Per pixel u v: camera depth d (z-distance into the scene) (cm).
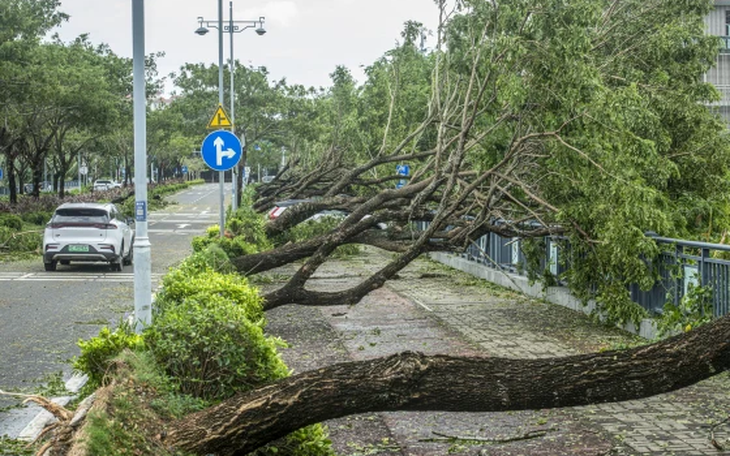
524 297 1753
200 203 7419
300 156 3978
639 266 1202
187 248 3128
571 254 1412
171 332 646
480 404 561
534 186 1333
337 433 755
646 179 1386
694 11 1588
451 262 2525
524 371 571
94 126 4709
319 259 1348
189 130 4753
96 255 2328
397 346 1194
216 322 645
